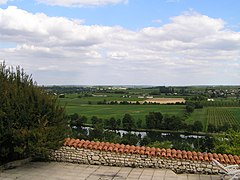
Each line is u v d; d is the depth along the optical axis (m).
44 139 11.48
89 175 11.25
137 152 12.17
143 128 78.38
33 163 12.69
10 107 11.59
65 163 12.71
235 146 17.70
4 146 11.88
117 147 12.53
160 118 78.88
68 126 13.34
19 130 11.30
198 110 108.25
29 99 12.25
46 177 11.01
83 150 12.66
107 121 80.50
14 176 11.08
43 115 12.24
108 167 12.21
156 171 11.73
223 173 11.41
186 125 72.38
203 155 11.91
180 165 11.81
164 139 58.53
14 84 12.68
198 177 11.28
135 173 11.48
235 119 84.00
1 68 13.20
